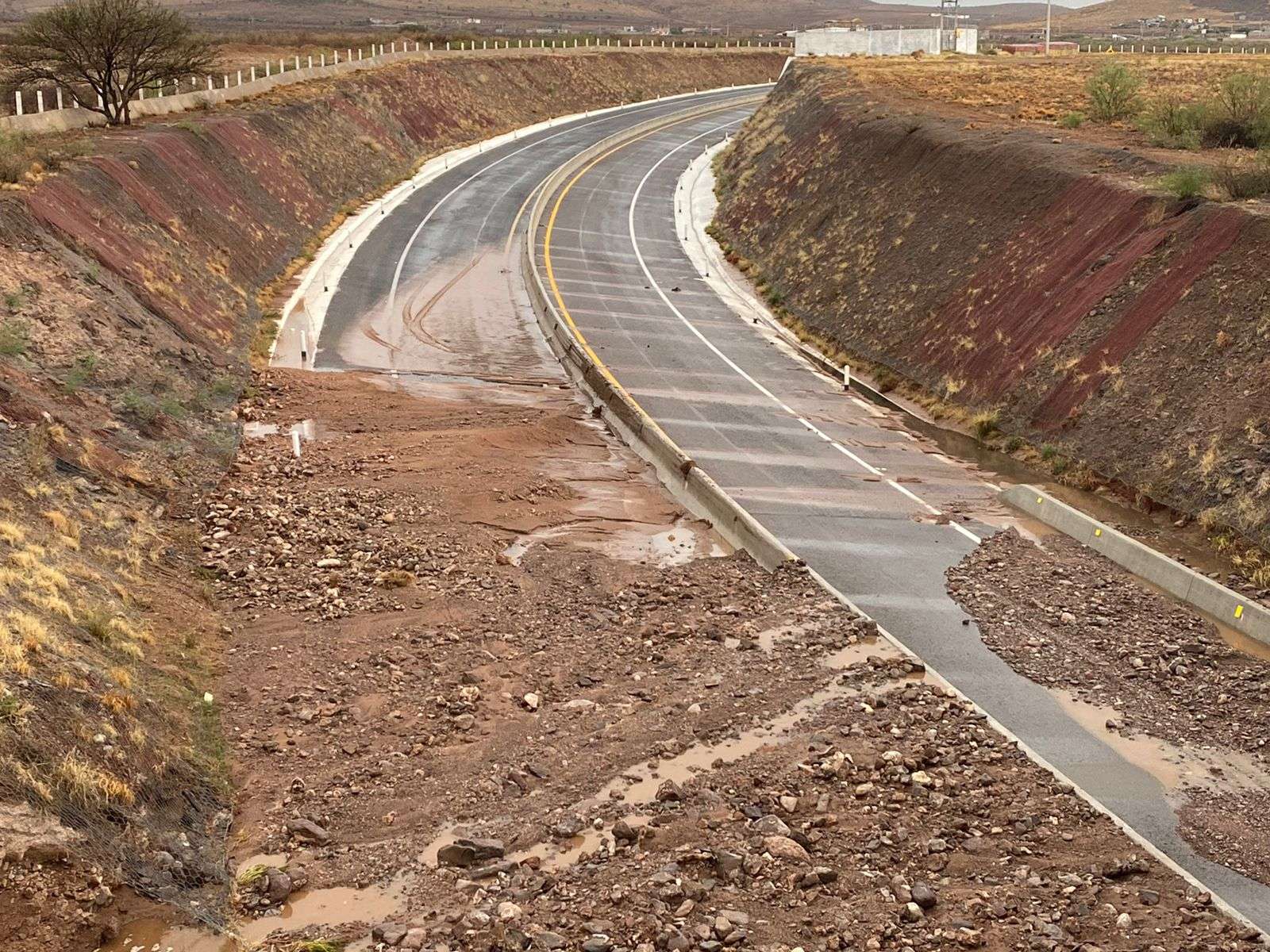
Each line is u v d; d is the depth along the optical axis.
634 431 25.27
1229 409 20.98
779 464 23.64
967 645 15.63
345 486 21.17
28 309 21.73
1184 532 19.84
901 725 13.03
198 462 20.95
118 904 9.19
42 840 9.21
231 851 10.65
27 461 16.88
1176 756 12.84
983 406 26.77
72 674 11.44
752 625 15.95
